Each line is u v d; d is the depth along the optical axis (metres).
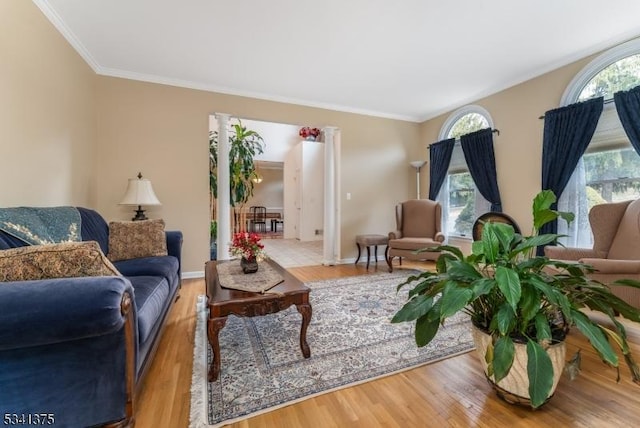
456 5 2.33
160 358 1.83
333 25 2.59
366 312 2.60
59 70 2.52
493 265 1.46
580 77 3.12
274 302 1.73
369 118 5.00
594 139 3.06
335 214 4.91
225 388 1.53
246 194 4.97
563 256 2.65
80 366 1.08
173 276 2.39
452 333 2.19
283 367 1.73
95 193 3.32
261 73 3.53
